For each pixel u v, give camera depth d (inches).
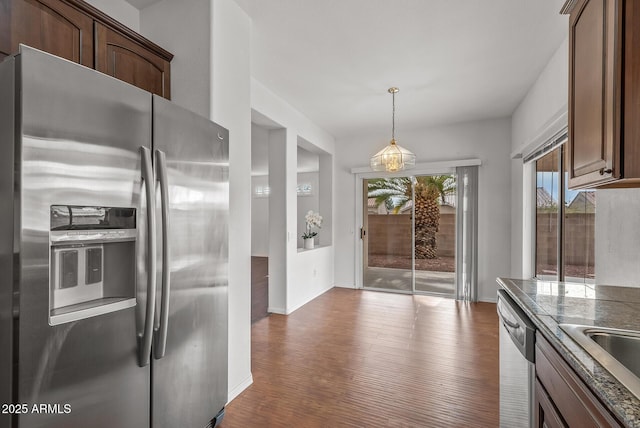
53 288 44.0
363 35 98.7
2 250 39.8
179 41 81.7
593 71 49.9
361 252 217.0
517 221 163.9
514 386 55.6
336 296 194.7
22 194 38.1
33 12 54.6
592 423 30.9
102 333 46.7
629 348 40.8
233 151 85.8
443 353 112.3
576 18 56.6
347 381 93.5
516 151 151.8
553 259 127.0
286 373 98.3
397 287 208.4
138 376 52.2
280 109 151.9
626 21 42.4
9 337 39.0
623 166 42.8
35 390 39.4
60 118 41.8
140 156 52.1
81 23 62.0
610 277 72.4
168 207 56.2
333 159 221.1
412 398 84.7
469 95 146.4
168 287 55.4
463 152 188.7
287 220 161.8
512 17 89.0
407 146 202.8
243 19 88.7
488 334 130.1
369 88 138.9
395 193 210.2
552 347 41.8
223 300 73.3
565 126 102.0
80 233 44.8
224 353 73.8
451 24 92.7
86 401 44.8
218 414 73.9
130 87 50.9
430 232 201.0
